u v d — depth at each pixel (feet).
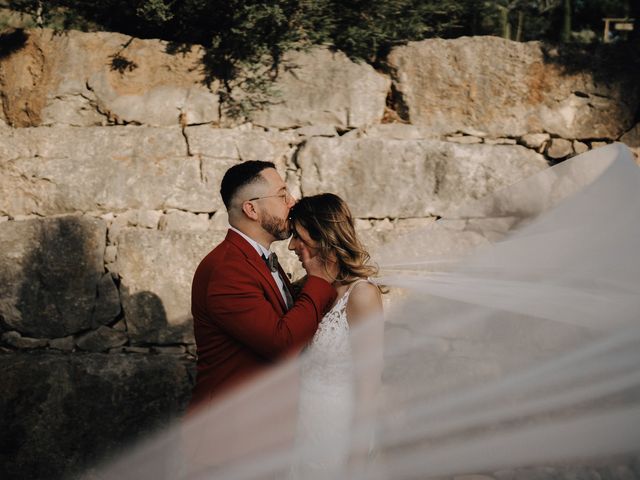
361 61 12.47
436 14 14.46
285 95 12.25
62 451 10.48
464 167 11.63
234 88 12.19
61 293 10.83
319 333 6.79
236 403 7.09
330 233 6.86
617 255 5.11
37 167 11.43
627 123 12.09
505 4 16.61
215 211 11.62
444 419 5.71
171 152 11.63
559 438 5.31
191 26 12.86
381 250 7.30
